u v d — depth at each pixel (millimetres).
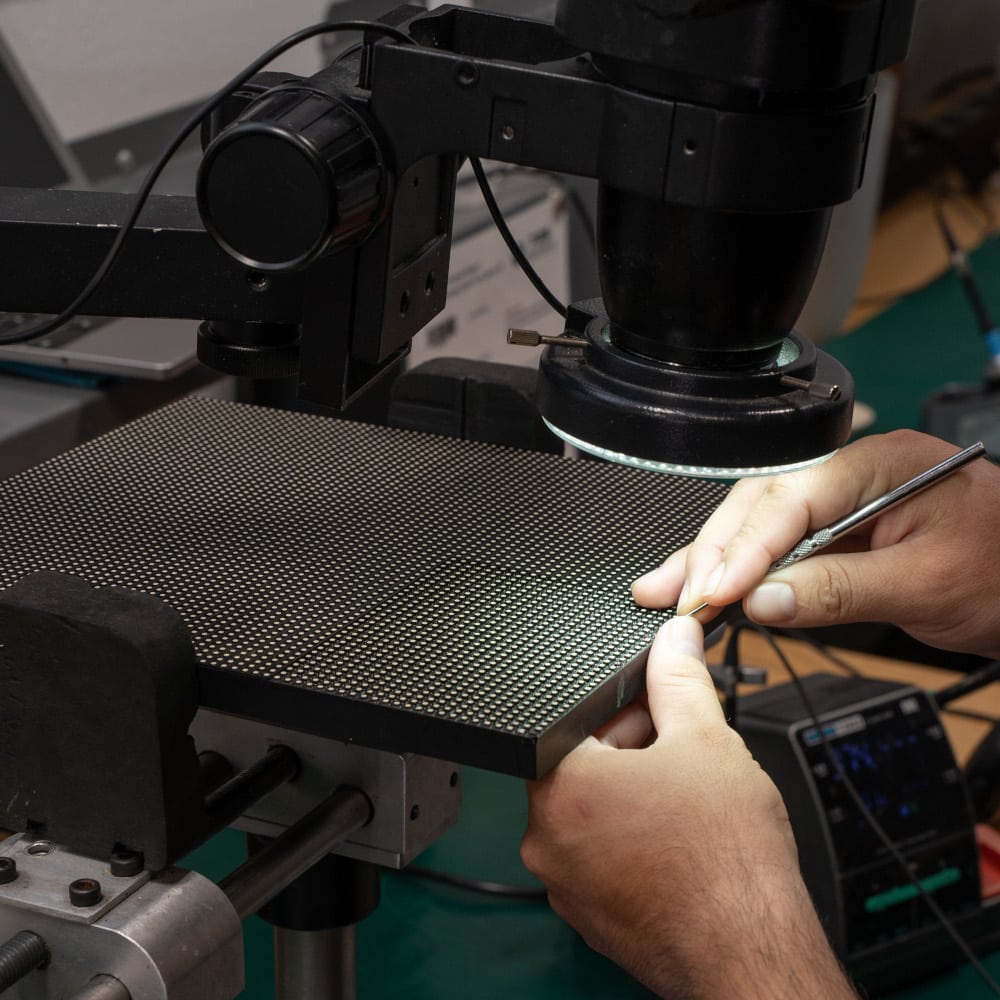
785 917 672
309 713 667
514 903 1136
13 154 1397
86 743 630
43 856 651
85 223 710
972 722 1363
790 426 643
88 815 643
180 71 1607
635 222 640
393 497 891
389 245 667
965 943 1090
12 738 646
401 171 654
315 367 698
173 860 638
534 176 1742
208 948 625
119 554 793
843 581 854
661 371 658
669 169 603
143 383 1237
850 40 578
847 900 1042
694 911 674
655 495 912
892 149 3021
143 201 662
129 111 1546
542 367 698
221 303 713
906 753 1098
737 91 586
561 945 1089
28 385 1213
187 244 705
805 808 1055
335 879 786
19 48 1418
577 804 702
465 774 1303
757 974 655
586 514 882
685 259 632
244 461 933
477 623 740
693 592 782
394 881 1160
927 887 1083
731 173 595
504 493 903
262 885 662
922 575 878
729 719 1087
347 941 816
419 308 725
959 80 3396
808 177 603
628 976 1052
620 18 591
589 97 612
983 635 922
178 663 624
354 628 723
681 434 642
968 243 2891
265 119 625
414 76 633
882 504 839
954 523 895
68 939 616
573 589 786
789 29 566
